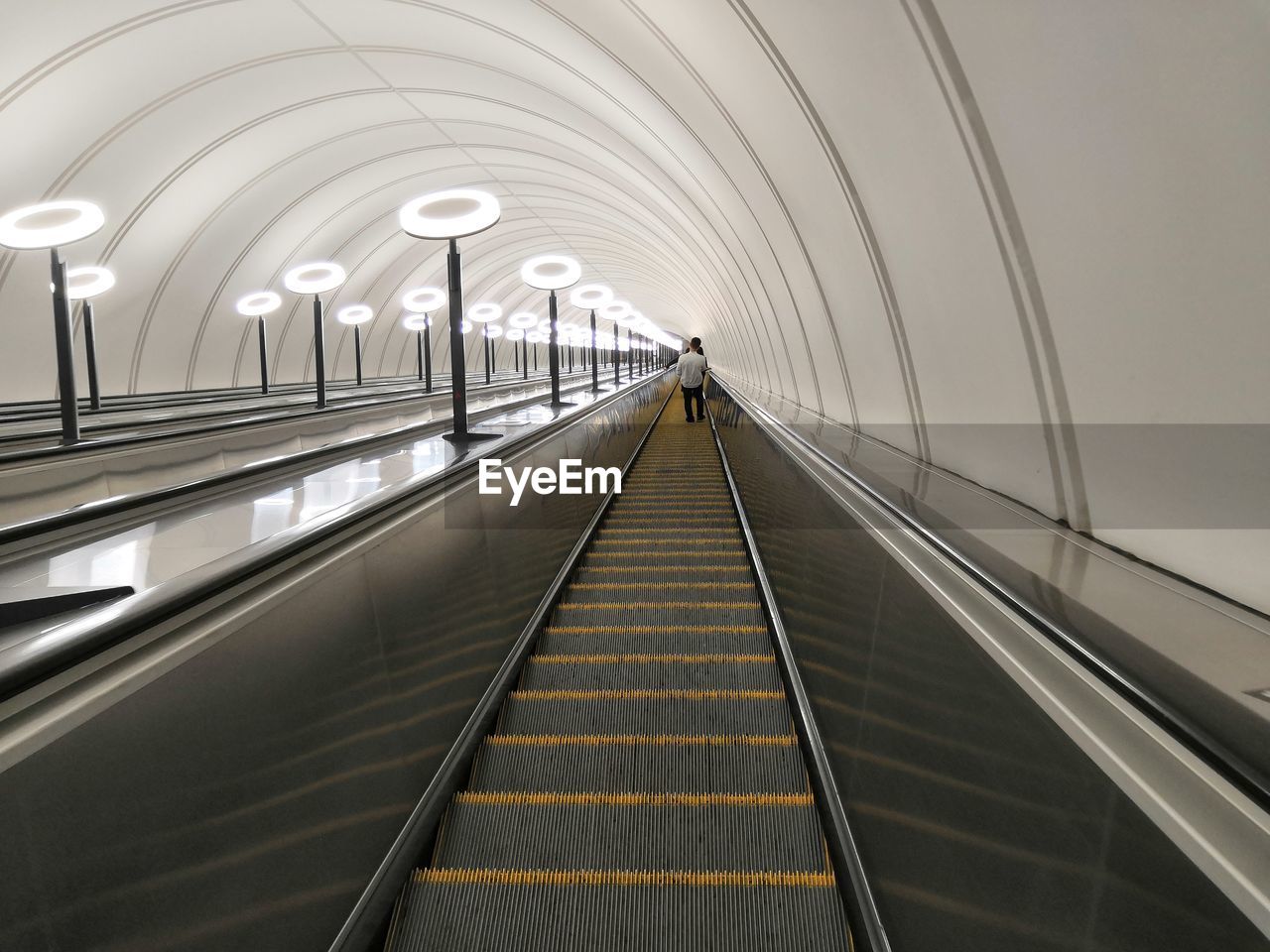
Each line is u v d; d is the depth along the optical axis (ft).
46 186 38.06
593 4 19.33
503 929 6.97
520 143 50.88
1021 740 4.00
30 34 28.89
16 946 3.31
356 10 31.73
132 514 12.59
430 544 10.03
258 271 60.08
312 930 5.93
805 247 18.15
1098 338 6.38
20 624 8.80
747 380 67.51
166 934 4.26
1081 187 6.24
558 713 11.67
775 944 6.84
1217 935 2.48
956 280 9.30
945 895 4.97
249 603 5.73
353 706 7.16
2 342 43.47
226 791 5.04
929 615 5.83
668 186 36.86
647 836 8.39
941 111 8.16
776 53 12.42
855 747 8.00
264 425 29.60
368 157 52.01
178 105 37.40
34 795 3.53
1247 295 4.64
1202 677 3.52
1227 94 4.49
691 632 14.88
